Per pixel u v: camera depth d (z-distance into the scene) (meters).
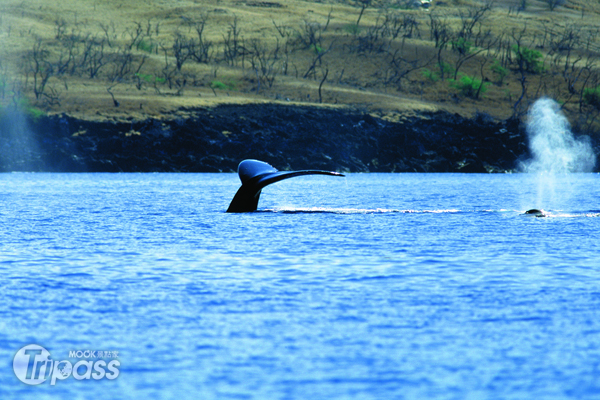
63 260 86.19
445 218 134.38
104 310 59.97
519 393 41.50
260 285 70.50
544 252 91.31
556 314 58.09
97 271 78.50
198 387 42.56
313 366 45.94
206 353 48.47
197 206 173.25
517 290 67.62
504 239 103.81
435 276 74.94
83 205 177.50
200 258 87.31
